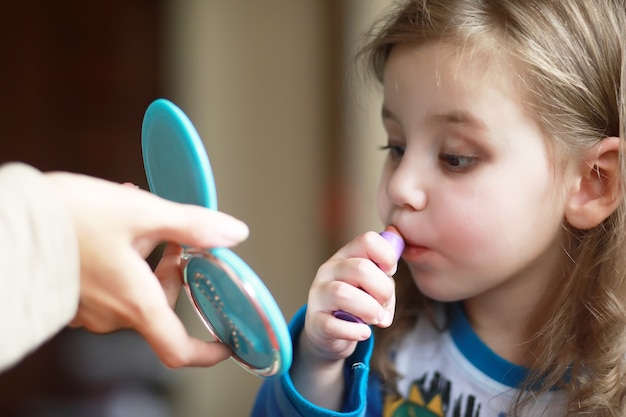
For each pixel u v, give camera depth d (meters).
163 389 2.43
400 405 0.89
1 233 0.47
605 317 0.80
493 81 0.74
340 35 2.37
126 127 2.48
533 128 0.76
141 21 2.47
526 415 0.81
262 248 2.56
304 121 2.52
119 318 0.56
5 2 2.42
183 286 0.63
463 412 0.85
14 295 0.47
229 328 0.58
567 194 0.79
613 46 0.80
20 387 2.37
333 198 2.44
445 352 0.88
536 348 0.83
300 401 0.73
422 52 0.77
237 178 2.55
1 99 2.44
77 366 2.41
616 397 0.79
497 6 0.77
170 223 0.54
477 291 0.80
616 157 0.80
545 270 0.82
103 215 0.52
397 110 0.79
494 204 0.75
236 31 2.52
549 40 0.77
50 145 2.47
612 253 0.81
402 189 0.77
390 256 0.72
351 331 0.67
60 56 2.46
